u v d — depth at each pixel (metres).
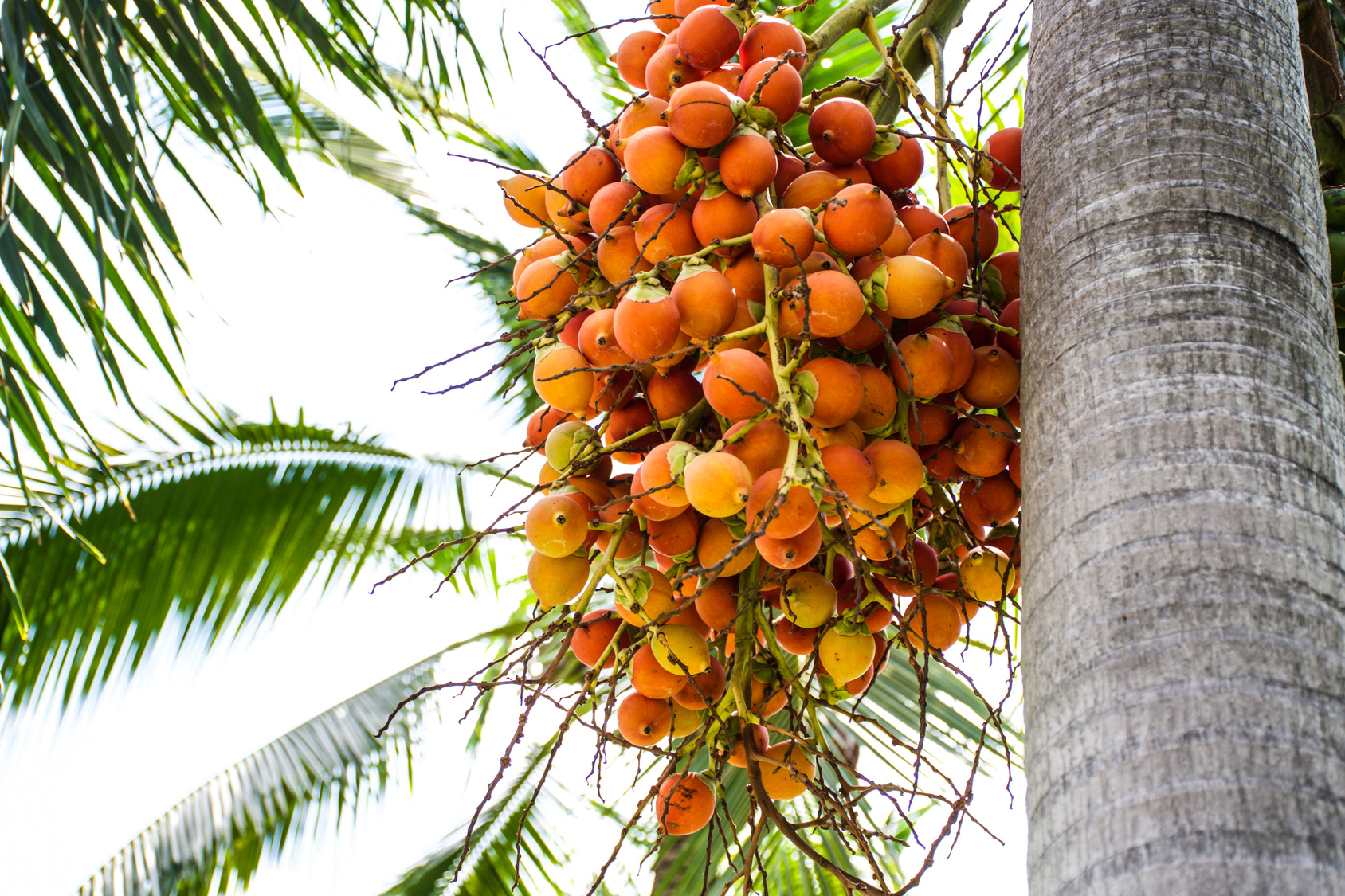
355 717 3.91
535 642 1.95
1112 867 1.62
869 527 1.91
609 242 1.93
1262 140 1.76
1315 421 1.70
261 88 4.54
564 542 1.91
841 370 1.85
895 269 1.87
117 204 2.33
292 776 3.66
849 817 1.90
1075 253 1.75
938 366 1.88
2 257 2.26
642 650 1.95
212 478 3.70
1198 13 1.79
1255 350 1.71
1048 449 1.73
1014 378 1.90
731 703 1.97
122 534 3.52
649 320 1.86
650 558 2.13
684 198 1.91
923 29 2.08
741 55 1.98
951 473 1.95
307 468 3.85
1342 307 2.01
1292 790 1.61
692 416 1.94
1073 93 1.80
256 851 3.48
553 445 1.96
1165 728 1.63
